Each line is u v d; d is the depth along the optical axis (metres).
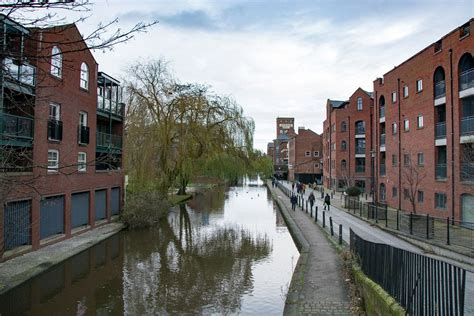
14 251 14.82
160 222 26.38
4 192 11.12
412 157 28.27
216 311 10.76
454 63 22.64
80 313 10.69
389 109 32.94
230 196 51.09
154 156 27.33
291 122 148.38
